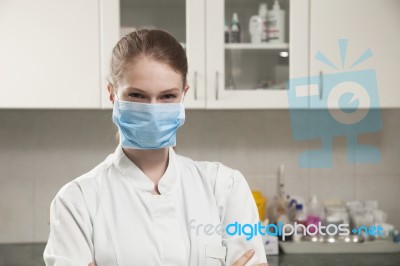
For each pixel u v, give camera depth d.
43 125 2.27
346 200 2.34
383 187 2.34
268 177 2.33
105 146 2.30
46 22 1.88
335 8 1.96
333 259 2.03
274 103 1.96
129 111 1.04
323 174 2.34
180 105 1.07
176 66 1.04
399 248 2.12
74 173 2.29
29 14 1.87
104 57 1.90
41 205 2.29
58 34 1.88
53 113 2.27
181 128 2.30
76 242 1.03
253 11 2.02
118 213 1.08
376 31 1.96
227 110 2.31
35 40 1.88
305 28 1.96
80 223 1.05
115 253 1.04
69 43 1.89
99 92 1.90
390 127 2.34
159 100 1.05
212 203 1.15
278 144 2.33
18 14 1.87
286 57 2.01
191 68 1.93
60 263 1.01
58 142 2.28
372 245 2.12
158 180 1.13
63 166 2.29
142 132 1.05
